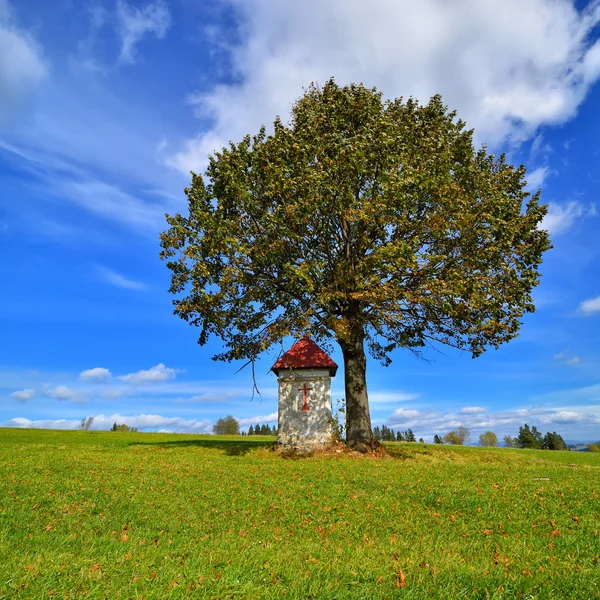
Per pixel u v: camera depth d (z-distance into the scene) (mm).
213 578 6242
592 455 37000
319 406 24453
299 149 22531
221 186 24188
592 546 8477
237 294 22062
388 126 23016
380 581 6445
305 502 12117
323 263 20859
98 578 6203
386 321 22594
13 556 7230
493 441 95250
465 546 8461
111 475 15930
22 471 16453
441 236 20750
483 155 26000
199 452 24156
